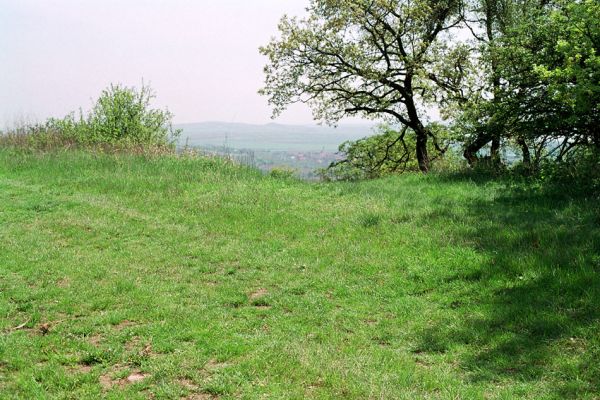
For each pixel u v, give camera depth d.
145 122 28.58
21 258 9.77
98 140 25.78
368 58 23.88
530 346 6.15
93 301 7.80
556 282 7.59
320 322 7.41
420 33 23.98
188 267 9.84
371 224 12.09
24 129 26.47
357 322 7.41
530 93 14.95
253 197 15.20
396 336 6.95
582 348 5.88
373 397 5.18
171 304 7.79
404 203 13.80
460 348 6.39
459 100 22.78
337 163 29.02
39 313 7.22
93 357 5.98
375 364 6.00
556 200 12.42
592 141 14.34
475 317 7.16
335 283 8.98
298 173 20.20
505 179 15.94
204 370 5.74
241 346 6.34
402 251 10.24
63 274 9.05
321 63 23.66
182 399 5.15
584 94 12.23
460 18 24.33
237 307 8.00
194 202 14.67
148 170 19.03
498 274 8.45
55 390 5.27
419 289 8.54
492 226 10.83
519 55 15.39
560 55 14.34
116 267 9.55
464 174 17.72
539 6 19.88
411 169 29.67
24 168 19.73
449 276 8.80
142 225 12.55
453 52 22.98
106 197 15.40
